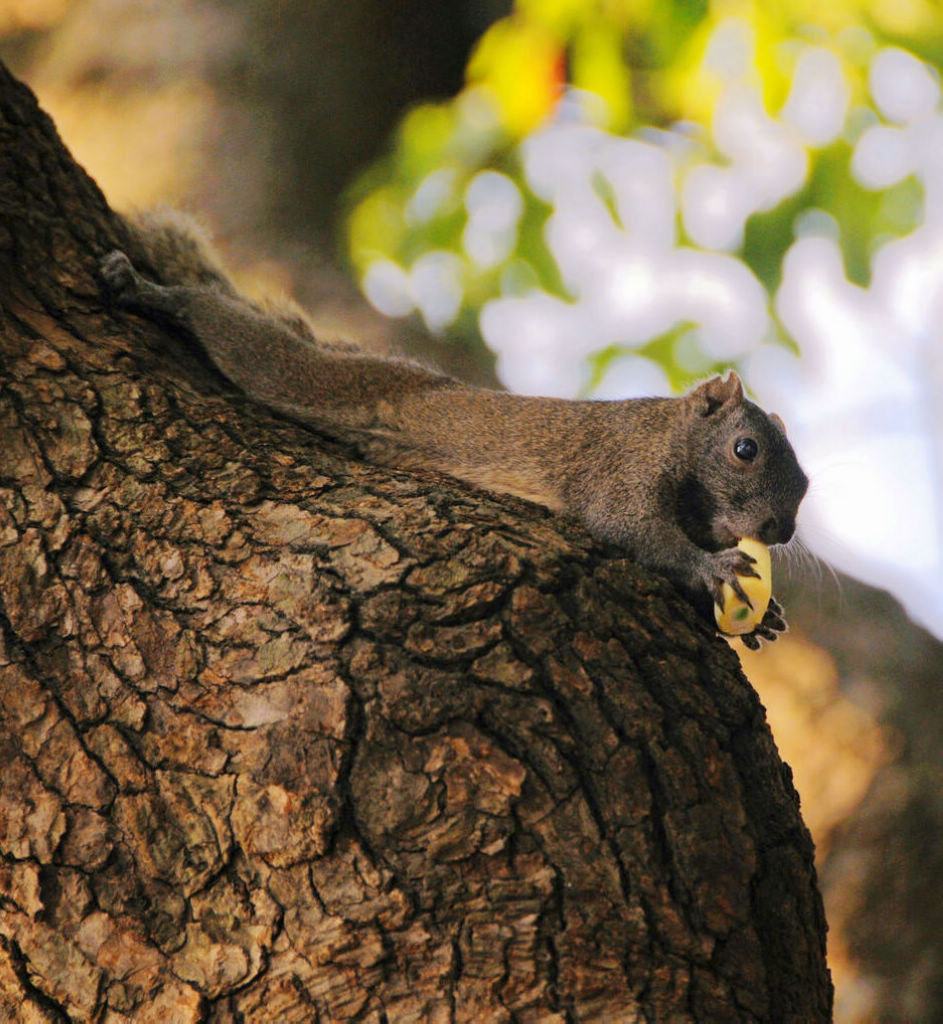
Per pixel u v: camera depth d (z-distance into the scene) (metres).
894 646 13.45
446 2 17.33
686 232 14.49
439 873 5.37
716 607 8.02
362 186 15.40
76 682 5.77
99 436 6.35
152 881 5.52
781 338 14.15
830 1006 6.14
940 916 12.58
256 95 15.73
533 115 14.41
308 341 9.35
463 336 15.21
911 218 14.01
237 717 5.61
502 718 5.59
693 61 13.70
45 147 7.84
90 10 16.58
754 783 6.04
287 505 6.14
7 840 5.62
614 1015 5.32
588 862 5.48
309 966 5.32
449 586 5.83
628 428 8.93
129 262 7.74
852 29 13.58
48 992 5.50
